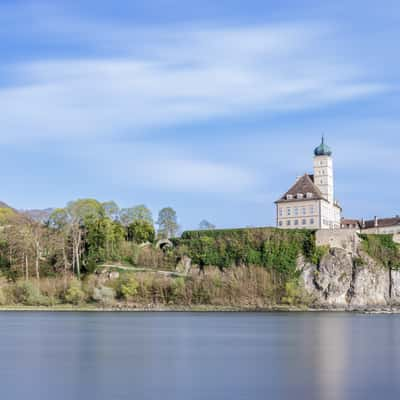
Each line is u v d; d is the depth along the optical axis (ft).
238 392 226.99
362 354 324.19
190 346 363.76
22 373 267.39
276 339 398.62
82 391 229.45
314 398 217.56
